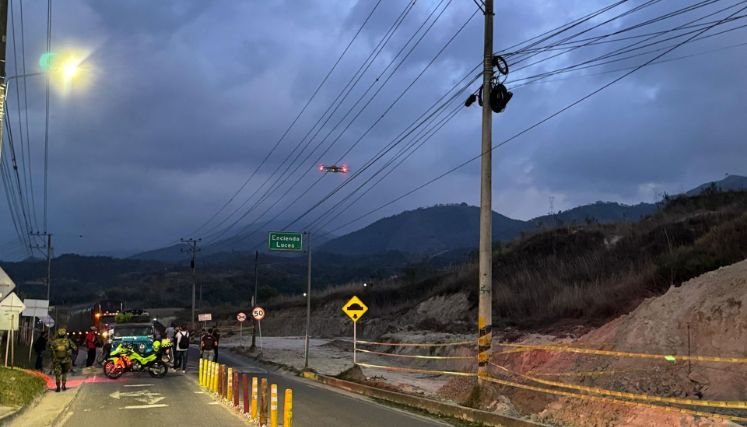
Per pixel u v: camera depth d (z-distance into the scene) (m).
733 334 14.76
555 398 16.08
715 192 44.31
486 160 16.28
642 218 47.62
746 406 9.79
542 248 47.59
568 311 33.00
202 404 15.78
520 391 17.98
